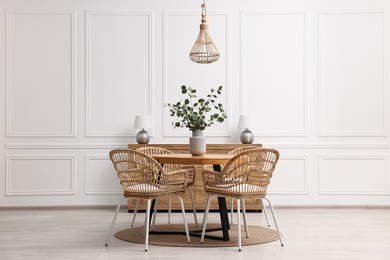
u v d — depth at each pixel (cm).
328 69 707
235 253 423
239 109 707
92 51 707
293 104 706
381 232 520
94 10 706
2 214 644
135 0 709
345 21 706
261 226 554
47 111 704
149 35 709
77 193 703
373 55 704
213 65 708
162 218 609
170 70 709
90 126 706
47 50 705
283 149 703
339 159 702
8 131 700
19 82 703
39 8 705
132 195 446
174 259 402
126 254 420
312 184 702
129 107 708
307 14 706
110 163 705
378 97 703
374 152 701
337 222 580
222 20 709
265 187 452
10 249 441
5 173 698
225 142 705
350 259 404
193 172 531
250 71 708
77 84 706
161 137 706
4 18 702
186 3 709
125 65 709
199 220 596
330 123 705
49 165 702
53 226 555
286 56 707
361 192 699
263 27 709
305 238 487
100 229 536
